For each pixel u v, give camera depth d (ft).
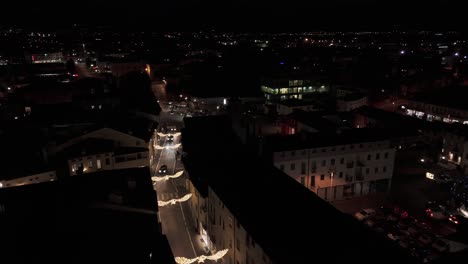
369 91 407.03
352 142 189.57
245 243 115.34
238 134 244.01
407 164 238.89
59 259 80.79
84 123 225.35
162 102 428.56
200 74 542.98
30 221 94.02
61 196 110.01
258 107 365.61
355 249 98.63
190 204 175.01
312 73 443.32
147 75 527.81
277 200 126.00
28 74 452.76
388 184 201.67
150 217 102.73
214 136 211.41
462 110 301.02
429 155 244.01
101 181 124.57
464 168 227.81
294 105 329.72
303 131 233.14
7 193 114.42
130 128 221.87
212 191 141.28
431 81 448.24
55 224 93.04
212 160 177.47
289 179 145.89
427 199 193.67
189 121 229.86
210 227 146.51
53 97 336.70
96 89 355.77
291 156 181.06
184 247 148.87
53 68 489.67
